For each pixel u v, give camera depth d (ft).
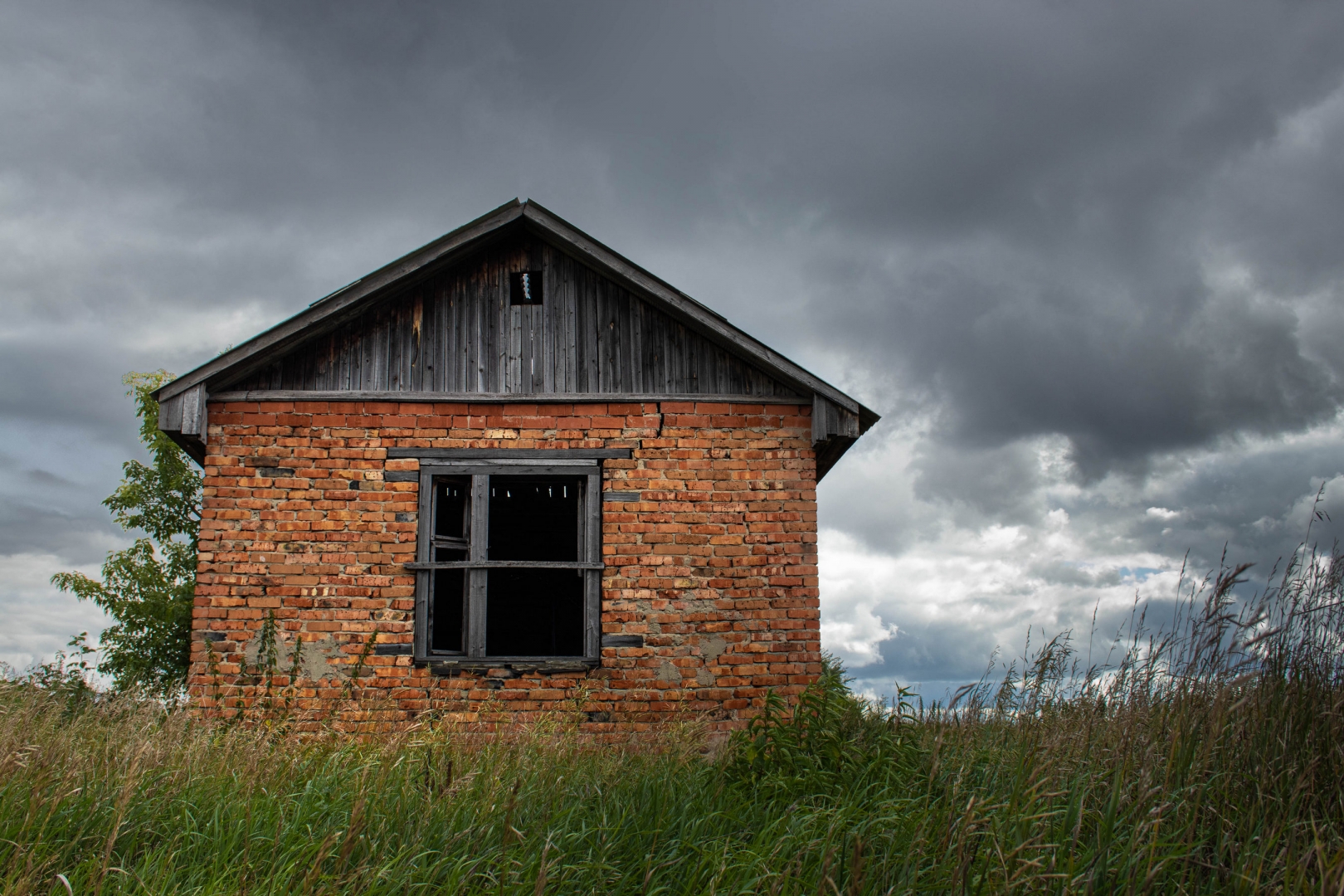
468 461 29.66
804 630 28.99
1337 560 17.72
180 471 57.16
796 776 20.15
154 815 15.29
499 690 28.02
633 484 29.71
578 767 20.83
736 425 30.30
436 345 30.66
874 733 22.02
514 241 31.81
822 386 29.96
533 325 31.01
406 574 28.71
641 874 15.24
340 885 13.71
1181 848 14.49
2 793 14.73
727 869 14.62
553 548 45.03
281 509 28.86
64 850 13.74
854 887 12.35
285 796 16.67
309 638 28.02
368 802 15.89
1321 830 14.01
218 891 12.90
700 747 25.91
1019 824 14.15
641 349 30.89
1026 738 17.72
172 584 54.80
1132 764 15.85
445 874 14.30
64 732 19.29
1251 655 17.28
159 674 51.70
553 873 14.11
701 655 28.60
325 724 25.30
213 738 21.56
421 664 28.07
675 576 29.12
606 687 28.22
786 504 29.81
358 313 30.50
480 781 18.13
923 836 14.79
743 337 30.17
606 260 30.73
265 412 29.45
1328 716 16.07
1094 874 13.53
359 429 29.63
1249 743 16.14
